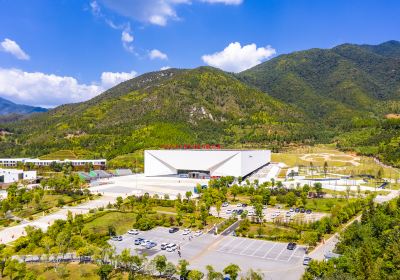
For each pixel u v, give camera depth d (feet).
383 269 292.20
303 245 395.55
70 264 349.00
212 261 352.69
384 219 408.87
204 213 483.92
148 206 556.10
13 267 319.47
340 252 352.08
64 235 383.24
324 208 545.44
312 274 298.35
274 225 464.24
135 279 307.78
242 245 399.24
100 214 523.29
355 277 278.67
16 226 487.20
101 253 338.75
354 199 549.95
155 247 397.39
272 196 638.53
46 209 569.23
